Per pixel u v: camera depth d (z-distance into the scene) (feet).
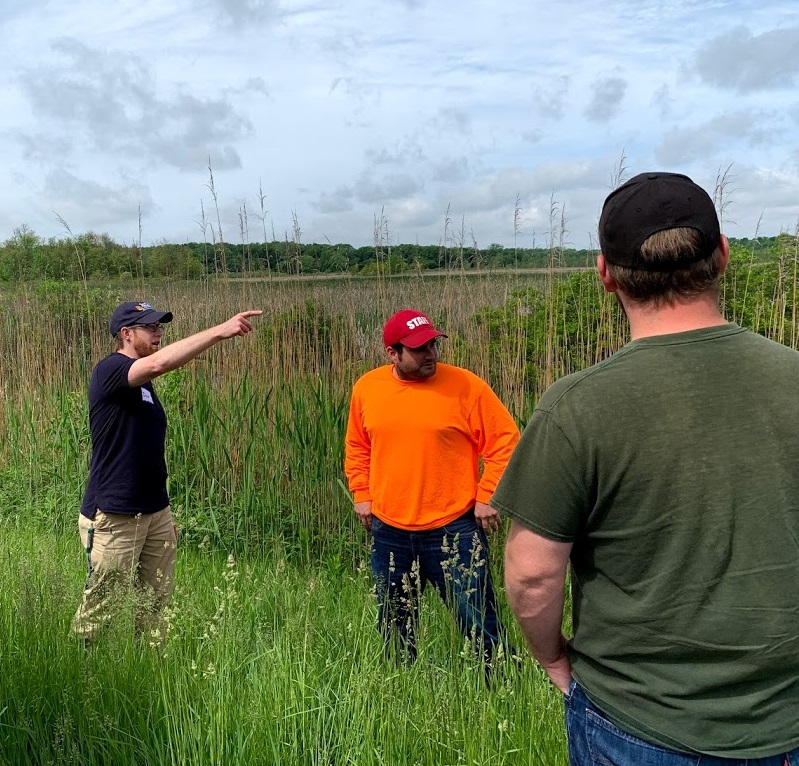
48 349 27.09
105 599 12.00
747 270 17.31
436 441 12.03
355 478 13.21
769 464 4.48
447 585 11.71
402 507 12.31
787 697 4.50
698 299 4.88
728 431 4.52
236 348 22.35
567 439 4.78
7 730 9.12
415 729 9.21
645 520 4.62
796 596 4.43
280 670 10.18
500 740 8.44
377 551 12.78
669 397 4.62
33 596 11.59
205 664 10.48
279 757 8.71
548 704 9.15
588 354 17.34
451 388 12.13
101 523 12.97
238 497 20.77
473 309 18.84
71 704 9.54
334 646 11.66
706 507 4.49
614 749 4.86
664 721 4.63
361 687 9.65
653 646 4.67
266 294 21.72
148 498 13.34
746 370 4.66
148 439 13.28
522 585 5.12
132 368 12.69
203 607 13.12
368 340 20.04
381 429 12.27
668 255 4.74
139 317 13.57
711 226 4.80
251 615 12.53
